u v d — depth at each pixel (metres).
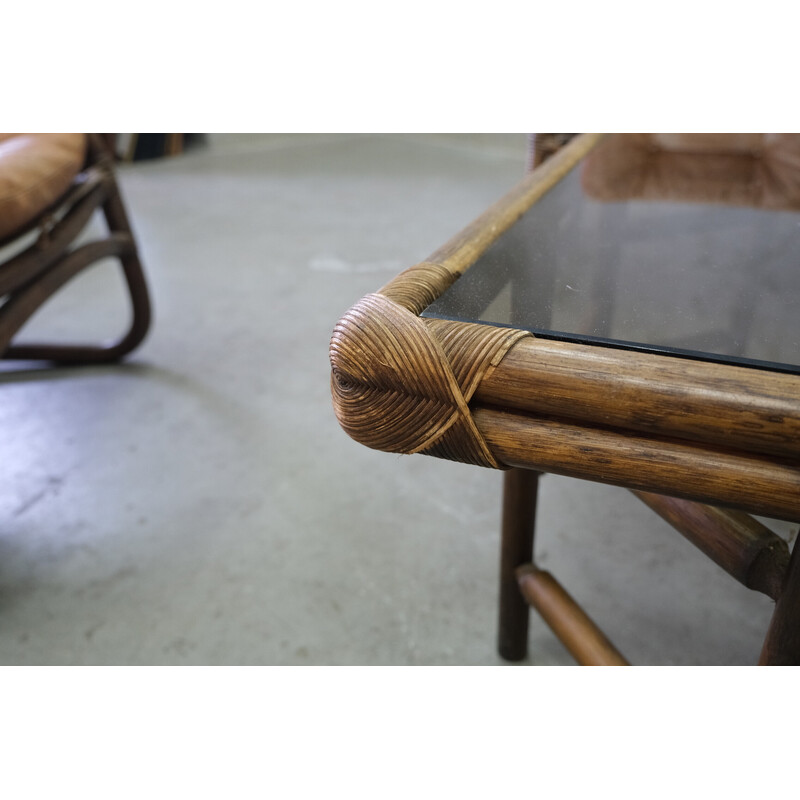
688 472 0.37
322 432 1.33
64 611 0.97
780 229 0.66
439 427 0.40
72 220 1.27
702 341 0.42
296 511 1.13
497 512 1.13
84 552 1.07
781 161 0.93
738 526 0.57
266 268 2.10
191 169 3.32
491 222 0.61
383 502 1.15
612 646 0.73
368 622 0.94
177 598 0.98
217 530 1.10
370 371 0.40
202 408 1.41
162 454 1.27
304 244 2.30
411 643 0.91
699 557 1.03
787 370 0.39
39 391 1.48
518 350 0.39
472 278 0.50
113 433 1.34
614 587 0.98
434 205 2.70
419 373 0.39
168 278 2.05
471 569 1.02
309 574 1.02
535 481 0.77
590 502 1.14
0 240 1.09
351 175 3.18
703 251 0.59
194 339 1.69
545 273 0.53
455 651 0.89
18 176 1.10
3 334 1.09
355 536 1.08
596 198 0.74
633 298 0.49
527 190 0.73
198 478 1.21
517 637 0.86
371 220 2.53
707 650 0.88
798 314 0.47
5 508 1.15
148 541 1.08
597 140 1.00
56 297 1.95
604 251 0.58
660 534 1.07
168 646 0.91
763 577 0.56
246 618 0.95
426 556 1.04
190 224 2.53
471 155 3.53
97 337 1.70
